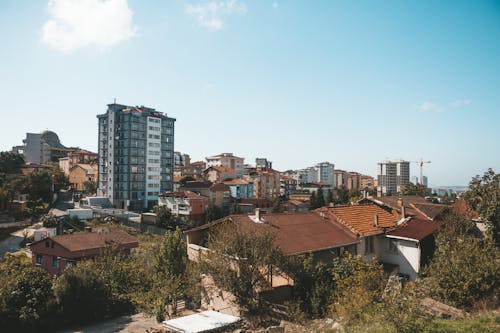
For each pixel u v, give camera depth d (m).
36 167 112.69
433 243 25.78
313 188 149.25
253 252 19.42
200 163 153.88
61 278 22.38
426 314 12.78
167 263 28.22
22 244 58.19
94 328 20.72
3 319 19.12
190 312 21.98
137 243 43.69
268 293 20.61
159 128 107.00
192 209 83.12
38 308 20.41
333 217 27.53
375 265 19.12
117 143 102.00
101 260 28.72
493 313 13.20
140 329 19.86
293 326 17.19
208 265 20.36
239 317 17.62
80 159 135.00
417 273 24.36
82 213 74.19
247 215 26.00
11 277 21.08
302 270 20.44
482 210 27.03
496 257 17.20
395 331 12.00
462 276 15.58
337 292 18.28
